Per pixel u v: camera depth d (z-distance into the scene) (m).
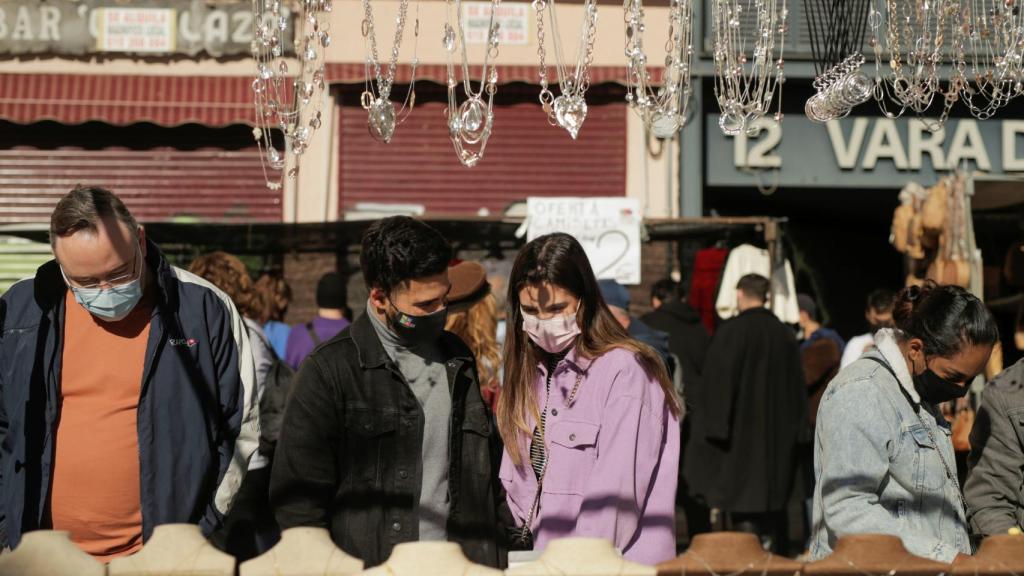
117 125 12.20
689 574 3.09
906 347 4.34
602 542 3.11
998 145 12.32
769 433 9.22
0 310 4.23
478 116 3.96
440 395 4.22
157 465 4.18
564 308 4.24
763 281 9.46
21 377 4.14
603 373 4.22
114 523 4.20
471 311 6.59
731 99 4.29
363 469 4.09
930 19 4.73
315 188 12.32
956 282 9.33
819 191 13.02
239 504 5.49
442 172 12.37
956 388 4.25
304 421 4.04
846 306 15.03
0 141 12.29
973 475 4.93
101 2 12.19
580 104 4.04
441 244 4.09
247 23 12.21
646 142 12.37
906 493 4.17
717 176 12.46
